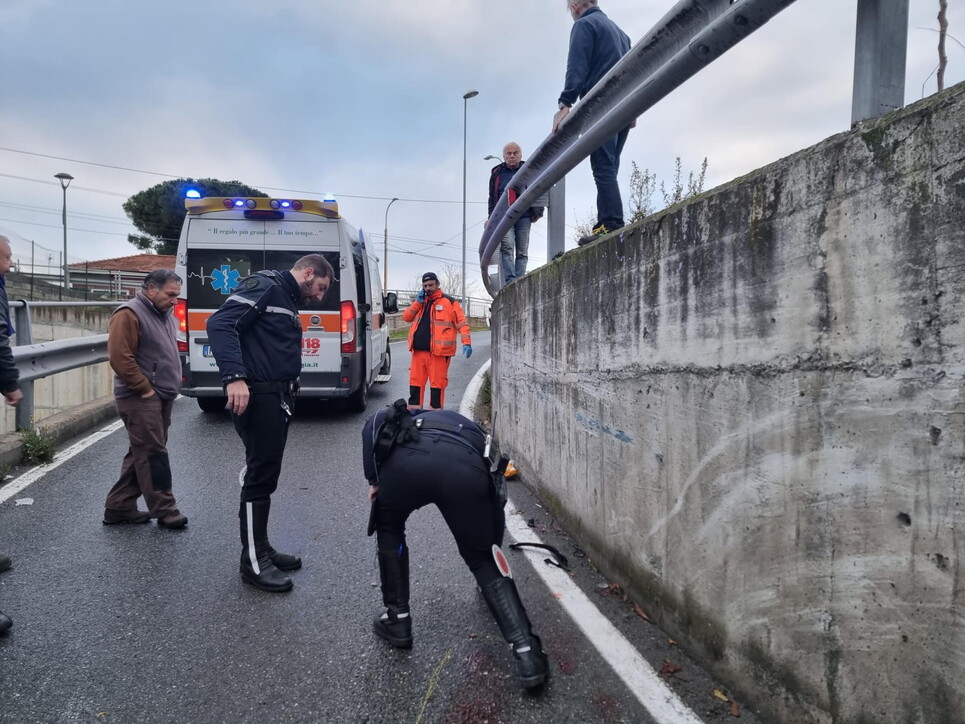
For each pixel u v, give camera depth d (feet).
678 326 9.66
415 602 11.87
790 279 7.32
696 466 9.27
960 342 5.41
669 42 10.40
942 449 5.58
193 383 27.20
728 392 8.48
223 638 10.65
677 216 9.67
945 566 5.58
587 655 9.86
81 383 30.76
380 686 9.32
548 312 16.20
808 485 7.13
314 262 13.50
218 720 8.58
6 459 19.93
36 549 14.23
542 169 17.89
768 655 7.87
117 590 12.32
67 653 10.18
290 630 10.91
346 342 27.68
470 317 144.87
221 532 15.33
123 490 15.70
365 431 10.51
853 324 6.50
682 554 9.74
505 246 24.08
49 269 88.38
